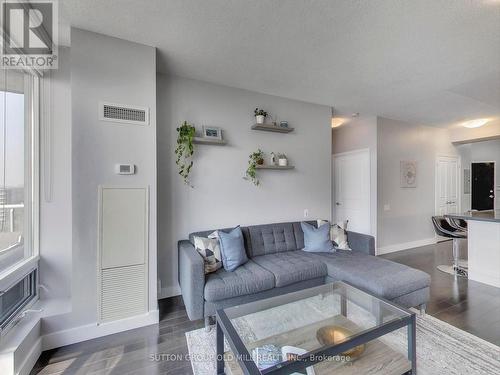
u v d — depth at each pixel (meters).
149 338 2.06
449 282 3.18
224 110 3.16
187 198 2.94
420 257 4.28
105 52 2.15
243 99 3.29
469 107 3.97
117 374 1.68
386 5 1.79
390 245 4.66
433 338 2.02
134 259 2.23
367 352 1.52
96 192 2.10
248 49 2.37
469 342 1.97
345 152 5.09
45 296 2.23
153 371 1.71
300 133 3.71
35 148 2.18
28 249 2.12
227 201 3.18
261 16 1.92
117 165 2.17
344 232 3.30
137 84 2.26
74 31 2.05
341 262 2.68
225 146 3.17
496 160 7.04
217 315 1.63
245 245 2.93
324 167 3.91
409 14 1.88
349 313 1.89
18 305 1.90
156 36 2.18
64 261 2.30
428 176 5.20
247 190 3.31
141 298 2.25
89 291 2.07
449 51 2.38
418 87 3.23
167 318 2.37
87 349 1.93
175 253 2.86
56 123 2.27
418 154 5.05
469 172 5.94
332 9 1.83
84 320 2.05
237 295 2.22
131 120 2.23
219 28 2.06
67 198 2.31
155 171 2.33
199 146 3.02
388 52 2.41
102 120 2.13
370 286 2.20
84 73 2.08
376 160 4.48
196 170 2.99
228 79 3.00
